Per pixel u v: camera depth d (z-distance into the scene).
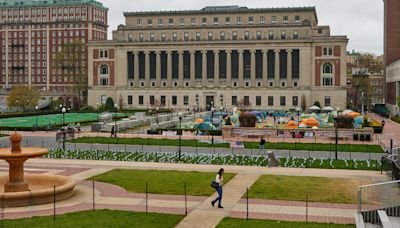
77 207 36.38
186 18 198.62
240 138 89.31
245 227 31.03
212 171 52.84
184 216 33.94
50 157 63.75
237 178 48.81
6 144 78.81
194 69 192.62
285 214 34.84
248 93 187.00
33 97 172.62
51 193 37.91
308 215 34.53
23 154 38.81
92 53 199.50
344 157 65.38
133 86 196.62
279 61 187.25
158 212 35.03
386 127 115.12
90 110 181.38
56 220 32.25
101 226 30.75
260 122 117.69
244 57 190.00
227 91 188.62
